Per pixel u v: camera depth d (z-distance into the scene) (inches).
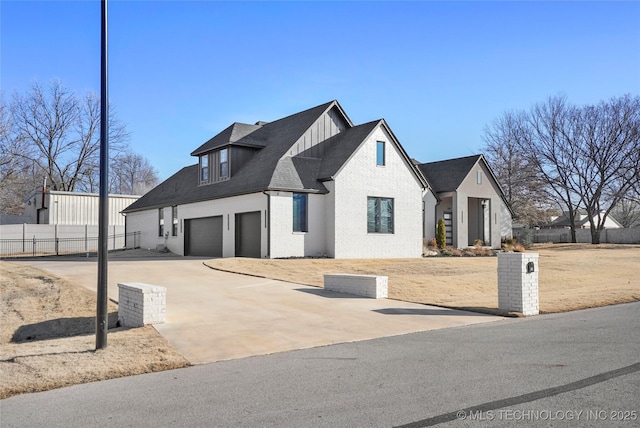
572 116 1760.6
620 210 2977.4
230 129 1135.6
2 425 205.0
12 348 348.8
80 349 335.3
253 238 965.2
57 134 2041.1
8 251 1370.6
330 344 354.9
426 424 193.6
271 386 253.0
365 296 569.6
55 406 229.0
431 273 806.5
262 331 395.2
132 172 3038.9
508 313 471.8
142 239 1400.1
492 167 2020.2
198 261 917.2
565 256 1204.5
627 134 1658.5
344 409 213.8
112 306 509.0
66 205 1544.0
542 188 1859.0
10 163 1898.4
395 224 1060.5
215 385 258.1
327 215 986.1
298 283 659.4
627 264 1047.6
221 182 1093.8
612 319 443.8
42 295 593.0
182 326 410.0
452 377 259.6
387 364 292.7
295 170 981.2
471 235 1487.5
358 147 1003.3
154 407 223.9
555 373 262.5
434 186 1396.4
